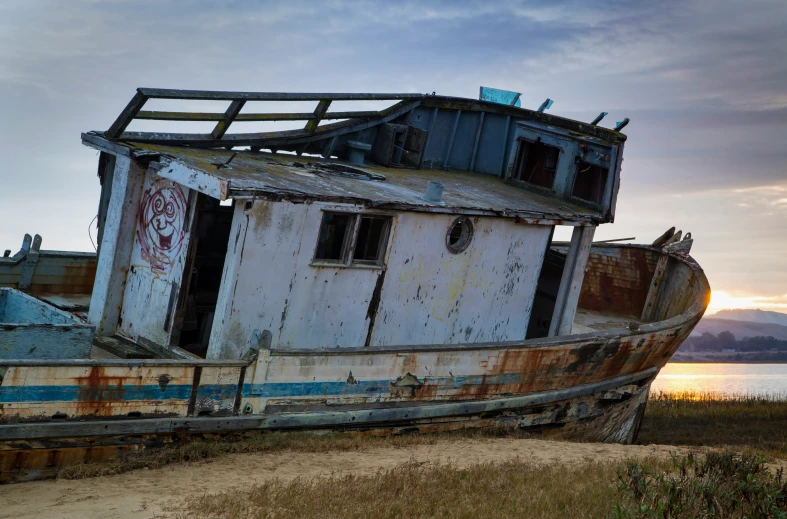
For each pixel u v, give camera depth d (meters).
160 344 10.34
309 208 9.76
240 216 9.30
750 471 8.50
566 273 13.30
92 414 8.27
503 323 12.41
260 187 9.41
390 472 8.62
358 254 10.97
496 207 11.86
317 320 10.27
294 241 9.77
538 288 15.78
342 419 9.95
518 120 15.29
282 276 9.80
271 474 8.48
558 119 14.41
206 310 11.77
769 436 15.33
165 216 10.47
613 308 17.47
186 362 8.75
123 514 7.00
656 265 16.91
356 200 10.09
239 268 9.39
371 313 10.77
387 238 10.63
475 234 11.65
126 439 8.55
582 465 9.48
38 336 8.92
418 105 14.70
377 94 13.75
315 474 8.52
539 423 12.02
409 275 11.04
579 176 14.35
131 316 10.87
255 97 11.83
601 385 12.41
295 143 12.98
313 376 9.67
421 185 12.56
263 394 9.38
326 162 12.90
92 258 13.23
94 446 8.37
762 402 20.14
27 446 7.95
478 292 11.95
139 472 8.40
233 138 12.13
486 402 11.16
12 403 7.82
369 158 14.26
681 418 17.36
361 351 9.92
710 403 19.62
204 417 8.99
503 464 9.30
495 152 15.59
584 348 11.91
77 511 7.06
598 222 13.23
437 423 10.89
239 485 8.03
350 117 13.49
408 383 10.41
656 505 7.34
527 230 12.34
